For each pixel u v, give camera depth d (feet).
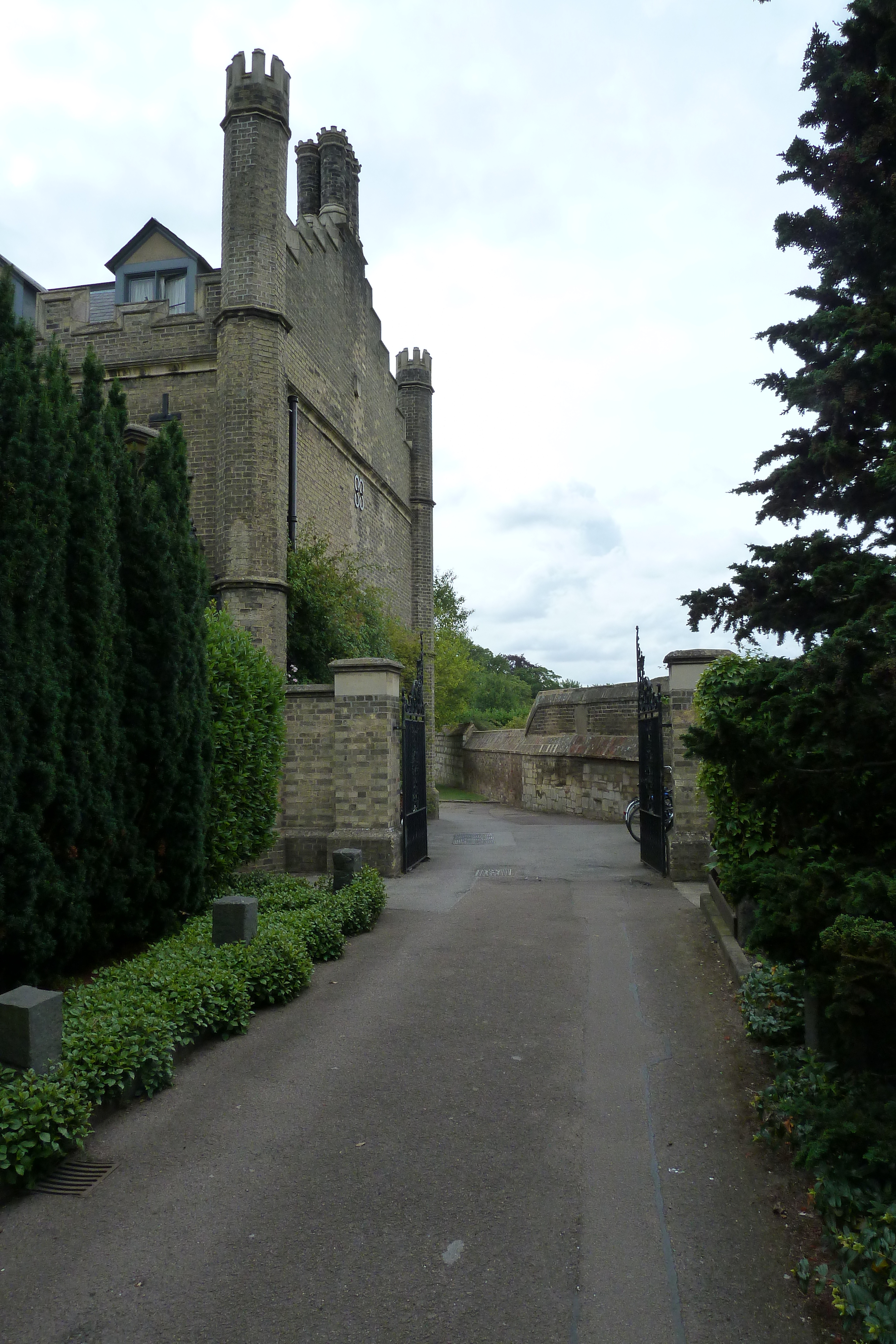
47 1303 9.92
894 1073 11.94
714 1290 9.98
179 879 25.00
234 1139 13.85
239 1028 18.65
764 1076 15.96
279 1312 9.72
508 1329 9.40
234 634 32.73
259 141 47.80
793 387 15.62
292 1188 12.37
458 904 32.83
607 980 22.36
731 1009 19.79
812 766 12.29
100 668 21.27
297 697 42.39
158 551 24.40
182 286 56.59
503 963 24.11
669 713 45.91
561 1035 18.51
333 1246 10.97
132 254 57.21
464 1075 16.40
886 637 11.37
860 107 13.34
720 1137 13.71
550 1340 9.23
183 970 19.30
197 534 48.24
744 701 12.91
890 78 12.57
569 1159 13.16
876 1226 9.78
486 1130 14.15
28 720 18.60
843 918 9.75
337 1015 19.90
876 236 14.14
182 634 24.85
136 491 24.71
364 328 67.21
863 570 13.03
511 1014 19.89
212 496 49.37
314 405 55.47
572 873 40.11
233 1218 11.62
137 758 23.61
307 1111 14.87
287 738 42.27
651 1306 9.73
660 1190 12.20
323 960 24.43
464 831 61.41
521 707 154.81
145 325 50.96
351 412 63.72
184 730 24.95
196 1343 9.25
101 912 22.27
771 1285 10.04
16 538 18.31
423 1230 11.30
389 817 39.96
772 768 12.54
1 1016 14.02
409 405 82.23
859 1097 11.19
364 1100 15.33
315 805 41.96
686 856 37.45
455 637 118.21
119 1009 16.71
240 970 19.97
